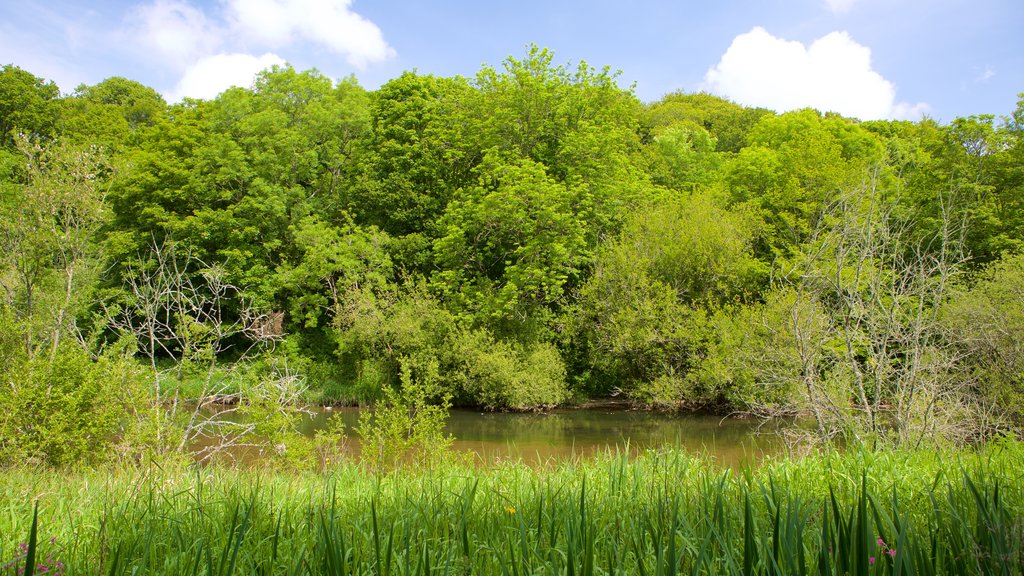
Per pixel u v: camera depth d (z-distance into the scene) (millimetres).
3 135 32438
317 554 2754
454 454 10133
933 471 5602
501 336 24312
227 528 3615
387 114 31500
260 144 29359
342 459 9570
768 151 30156
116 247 20797
